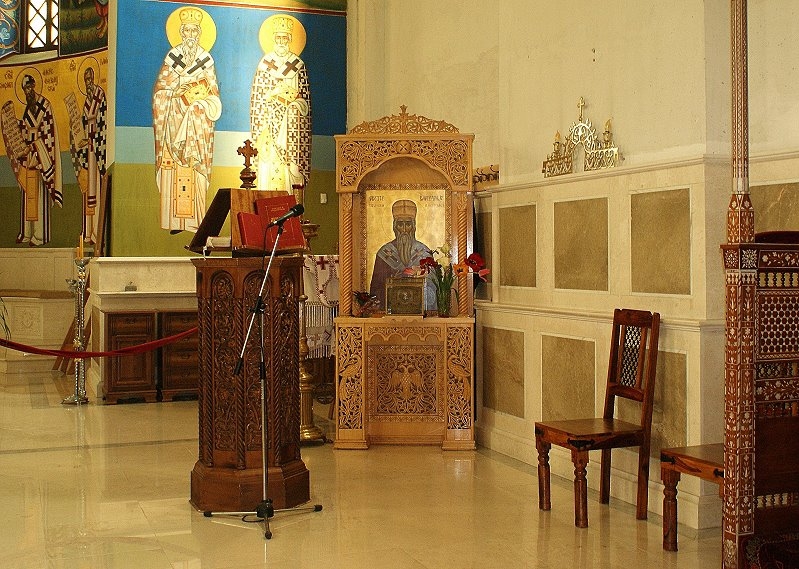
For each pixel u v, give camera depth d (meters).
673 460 4.33
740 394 3.85
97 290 9.75
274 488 5.18
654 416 5.20
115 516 5.12
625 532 4.79
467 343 6.96
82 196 12.54
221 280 5.16
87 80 12.26
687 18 5.01
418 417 7.13
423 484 5.86
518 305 6.62
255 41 10.03
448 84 8.39
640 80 5.38
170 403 9.28
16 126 13.23
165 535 4.75
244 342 5.09
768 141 4.72
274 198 5.31
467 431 6.98
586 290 5.88
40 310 12.23
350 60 10.27
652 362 4.96
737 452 3.86
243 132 10.00
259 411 5.18
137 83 9.63
